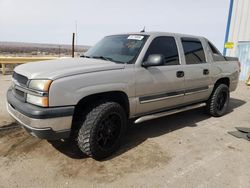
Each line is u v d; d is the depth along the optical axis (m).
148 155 3.61
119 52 4.01
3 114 5.13
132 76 3.59
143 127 4.82
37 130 2.86
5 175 2.97
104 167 3.24
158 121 5.22
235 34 12.49
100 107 3.28
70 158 3.44
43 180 2.91
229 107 6.77
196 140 4.25
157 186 2.86
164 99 4.18
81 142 3.26
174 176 3.08
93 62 3.59
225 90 5.66
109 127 3.47
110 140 3.55
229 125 5.13
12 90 3.58
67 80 2.95
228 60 5.79
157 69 3.95
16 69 3.57
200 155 3.68
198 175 3.12
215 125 5.09
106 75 3.30
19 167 3.16
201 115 5.77
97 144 3.29
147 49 3.88
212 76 5.17
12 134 4.15
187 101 4.76
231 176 3.12
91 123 3.20
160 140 4.18
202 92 5.02
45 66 3.34
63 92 2.92
